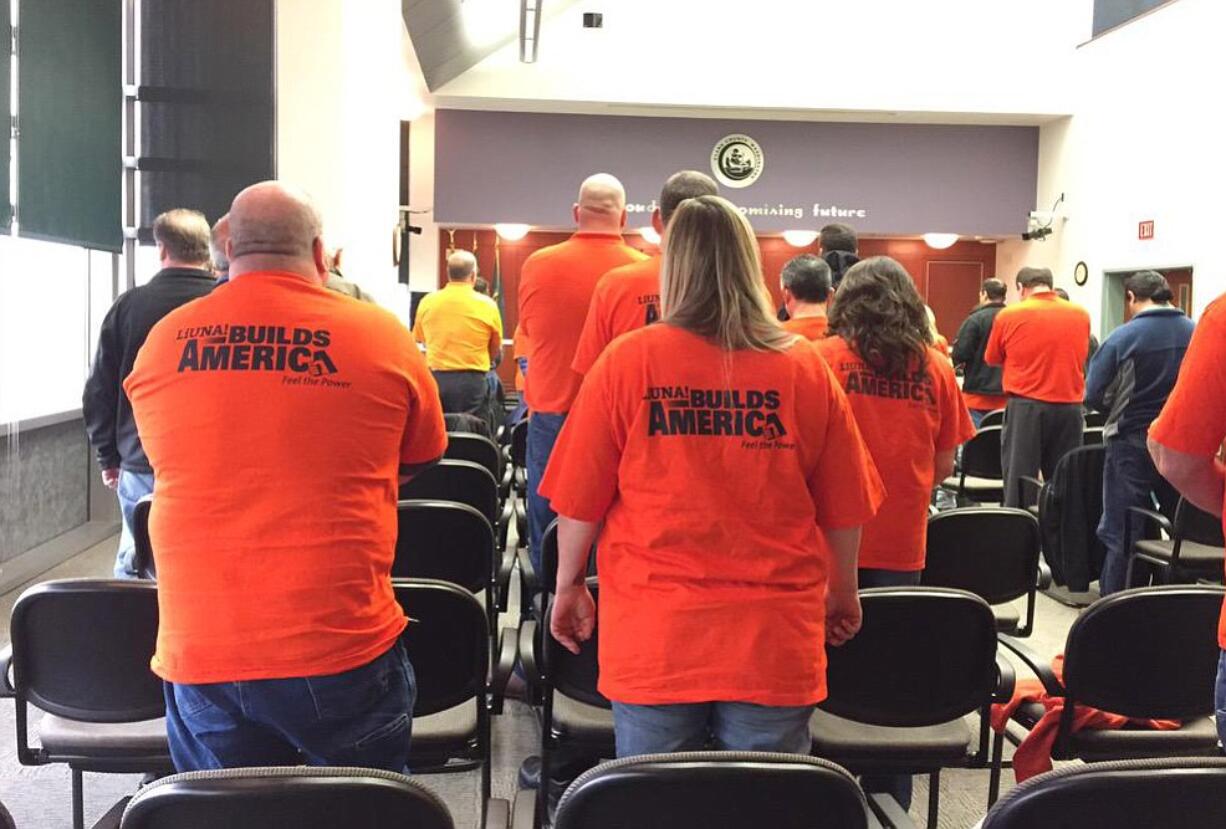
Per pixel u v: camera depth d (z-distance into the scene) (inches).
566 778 112.9
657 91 432.1
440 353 249.1
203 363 66.9
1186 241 363.9
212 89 224.8
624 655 66.9
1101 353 179.8
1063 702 93.4
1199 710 89.0
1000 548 123.8
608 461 68.6
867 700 86.7
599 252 137.0
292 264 70.7
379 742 69.9
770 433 66.4
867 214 459.8
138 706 85.7
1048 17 433.1
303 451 66.0
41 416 220.1
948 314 495.2
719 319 67.5
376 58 259.4
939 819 113.2
